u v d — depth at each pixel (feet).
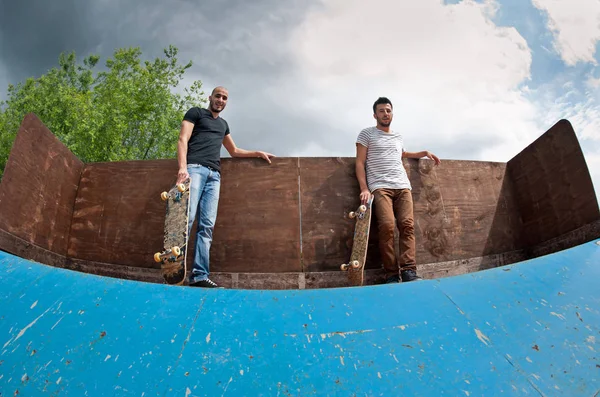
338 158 12.46
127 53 58.75
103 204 11.97
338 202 12.08
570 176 11.05
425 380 5.07
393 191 10.89
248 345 5.61
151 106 56.24
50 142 10.97
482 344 5.76
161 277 11.27
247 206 11.89
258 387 4.88
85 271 11.42
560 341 5.86
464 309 6.57
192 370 5.12
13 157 9.57
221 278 11.34
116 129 52.44
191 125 10.69
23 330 5.84
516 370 5.29
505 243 12.71
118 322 6.00
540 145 12.17
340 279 11.50
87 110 50.85
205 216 10.23
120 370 5.12
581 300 6.86
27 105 57.82
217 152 10.91
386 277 10.49
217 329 5.91
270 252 11.59
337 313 6.41
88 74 66.39
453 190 12.82
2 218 9.04
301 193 12.09
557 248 11.41
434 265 12.02
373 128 11.76
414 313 6.45
